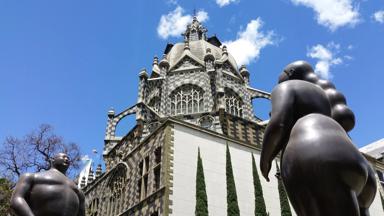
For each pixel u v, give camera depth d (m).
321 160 3.44
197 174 27.69
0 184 35.38
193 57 52.84
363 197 3.94
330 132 3.63
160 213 25.92
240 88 52.19
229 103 49.69
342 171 3.39
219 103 42.03
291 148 3.70
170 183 26.77
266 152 4.05
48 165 39.59
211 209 27.30
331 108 4.48
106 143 47.25
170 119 29.95
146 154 32.03
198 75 50.09
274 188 31.16
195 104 47.81
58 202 5.58
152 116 41.72
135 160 34.09
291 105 4.04
